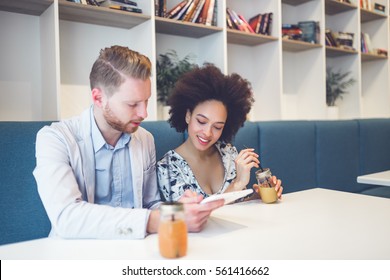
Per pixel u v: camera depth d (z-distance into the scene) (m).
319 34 3.05
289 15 3.20
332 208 1.11
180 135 1.72
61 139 1.03
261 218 0.99
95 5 1.91
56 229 0.85
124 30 2.29
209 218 0.99
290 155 2.28
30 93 1.98
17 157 1.29
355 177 2.76
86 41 2.16
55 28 1.75
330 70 3.54
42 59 1.95
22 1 1.75
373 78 3.82
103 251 0.74
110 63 1.00
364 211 1.07
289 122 2.33
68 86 2.10
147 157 1.30
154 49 2.06
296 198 1.28
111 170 1.18
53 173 0.92
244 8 2.92
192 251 0.73
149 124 1.64
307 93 3.20
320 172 2.49
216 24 2.40
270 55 2.80
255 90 2.95
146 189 1.31
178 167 1.35
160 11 2.13
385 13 3.71
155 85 2.05
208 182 1.42
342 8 3.35
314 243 0.77
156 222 0.84
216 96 1.32
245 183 1.30
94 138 1.12
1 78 1.89
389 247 0.74
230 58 2.83
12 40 1.92
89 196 1.10
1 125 1.27
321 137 2.50
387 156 3.08
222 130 1.43
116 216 0.83
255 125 2.11
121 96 0.99
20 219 1.29
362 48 3.51
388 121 3.13
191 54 2.60
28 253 0.73
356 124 2.82
